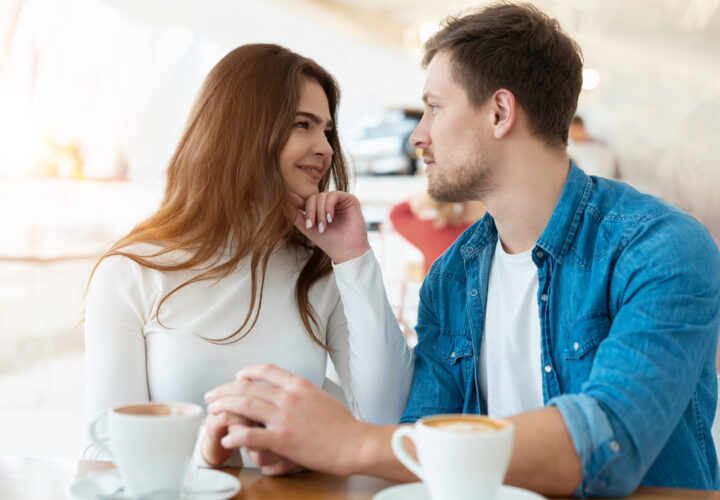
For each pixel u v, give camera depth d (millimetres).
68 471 961
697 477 1142
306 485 905
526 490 844
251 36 5637
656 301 1036
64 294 4977
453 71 1317
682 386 961
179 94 5426
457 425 727
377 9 5836
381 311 1385
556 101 1297
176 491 791
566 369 1239
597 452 859
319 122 1547
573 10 5676
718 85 5566
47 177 4914
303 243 1560
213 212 1473
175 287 1422
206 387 1384
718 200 5488
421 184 5707
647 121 5691
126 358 1349
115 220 5145
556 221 1261
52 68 4938
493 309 1378
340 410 917
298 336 1469
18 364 4570
